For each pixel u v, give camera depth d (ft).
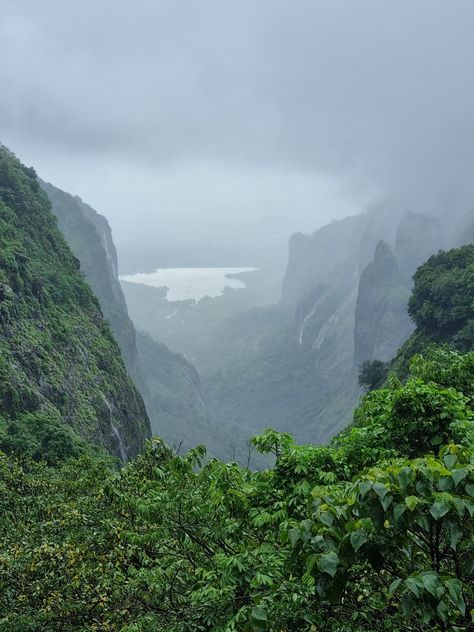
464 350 182.80
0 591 39.42
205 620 24.52
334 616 19.92
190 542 32.27
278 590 21.12
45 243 250.37
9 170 258.16
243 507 29.60
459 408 36.27
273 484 31.35
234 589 24.86
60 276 234.99
